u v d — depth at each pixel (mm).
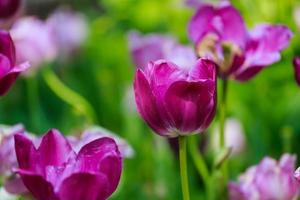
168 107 828
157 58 1368
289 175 984
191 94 823
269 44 991
